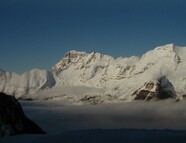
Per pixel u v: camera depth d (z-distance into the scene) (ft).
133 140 338.54
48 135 383.04
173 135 352.90
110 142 334.44
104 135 356.38
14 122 464.24
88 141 340.80
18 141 372.99
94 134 362.33
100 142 335.88
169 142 332.39
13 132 450.71
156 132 368.89
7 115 460.96
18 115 481.87
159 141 335.26
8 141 380.37
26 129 481.05
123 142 333.83
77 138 352.28
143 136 350.02
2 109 460.14
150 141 335.06
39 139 367.86
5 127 444.55
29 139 374.84
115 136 351.87
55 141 350.43
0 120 445.37
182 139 339.98
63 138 356.38
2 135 436.35
